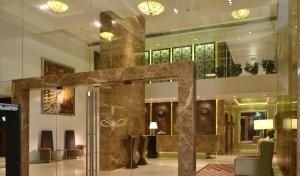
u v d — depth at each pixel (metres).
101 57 9.88
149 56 9.80
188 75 6.30
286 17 7.59
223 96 11.52
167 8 9.44
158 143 10.18
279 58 9.52
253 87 10.90
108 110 8.26
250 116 16.88
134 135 8.79
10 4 10.09
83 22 10.52
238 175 7.00
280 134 8.73
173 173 7.79
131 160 8.40
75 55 10.37
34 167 9.39
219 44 11.09
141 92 9.41
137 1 9.28
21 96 8.27
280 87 9.09
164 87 10.09
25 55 10.50
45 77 7.95
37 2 9.96
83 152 9.84
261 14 10.06
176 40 9.95
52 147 10.18
